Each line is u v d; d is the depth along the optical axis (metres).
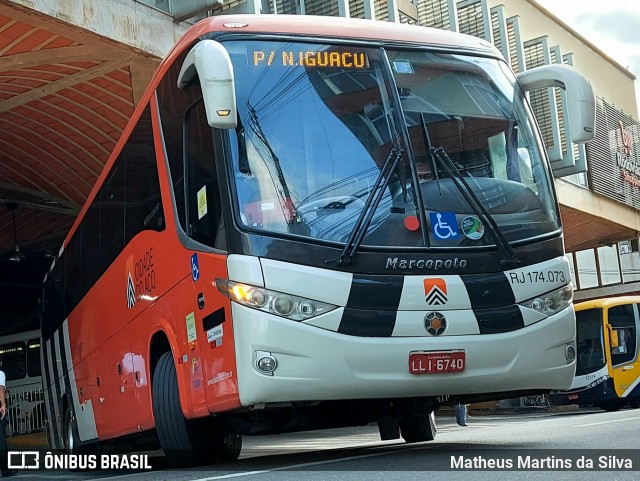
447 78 6.62
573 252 38.72
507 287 5.91
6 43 12.80
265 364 5.41
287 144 6.00
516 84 7.00
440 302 5.70
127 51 13.33
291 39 6.36
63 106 16.39
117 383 8.78
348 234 5.72
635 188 35.00
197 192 6.28
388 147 6.15
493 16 25.83
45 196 21.14
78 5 12.22
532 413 27.53
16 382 19.48
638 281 36.25
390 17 18.05
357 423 6.66
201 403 6.13
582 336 22.50
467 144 6.39
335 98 6.24
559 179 28.36
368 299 5.57
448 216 5.98
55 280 13.44
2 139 18.00
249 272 5.54
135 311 8.02
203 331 6.05
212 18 6.63
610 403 22.67
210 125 5.66
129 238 8.36
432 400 6.73
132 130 8.43
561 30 35.38
